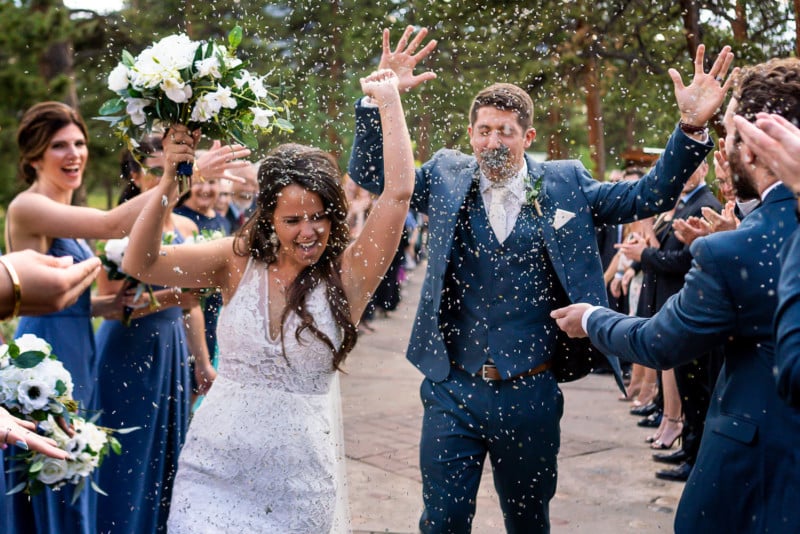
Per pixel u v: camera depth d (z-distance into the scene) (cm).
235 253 247
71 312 325
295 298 236
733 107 205
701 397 433
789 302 178
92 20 1058
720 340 198
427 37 502
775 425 189
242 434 235
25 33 1040
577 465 465
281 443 235
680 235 285
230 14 444
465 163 295
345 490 287
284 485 236
